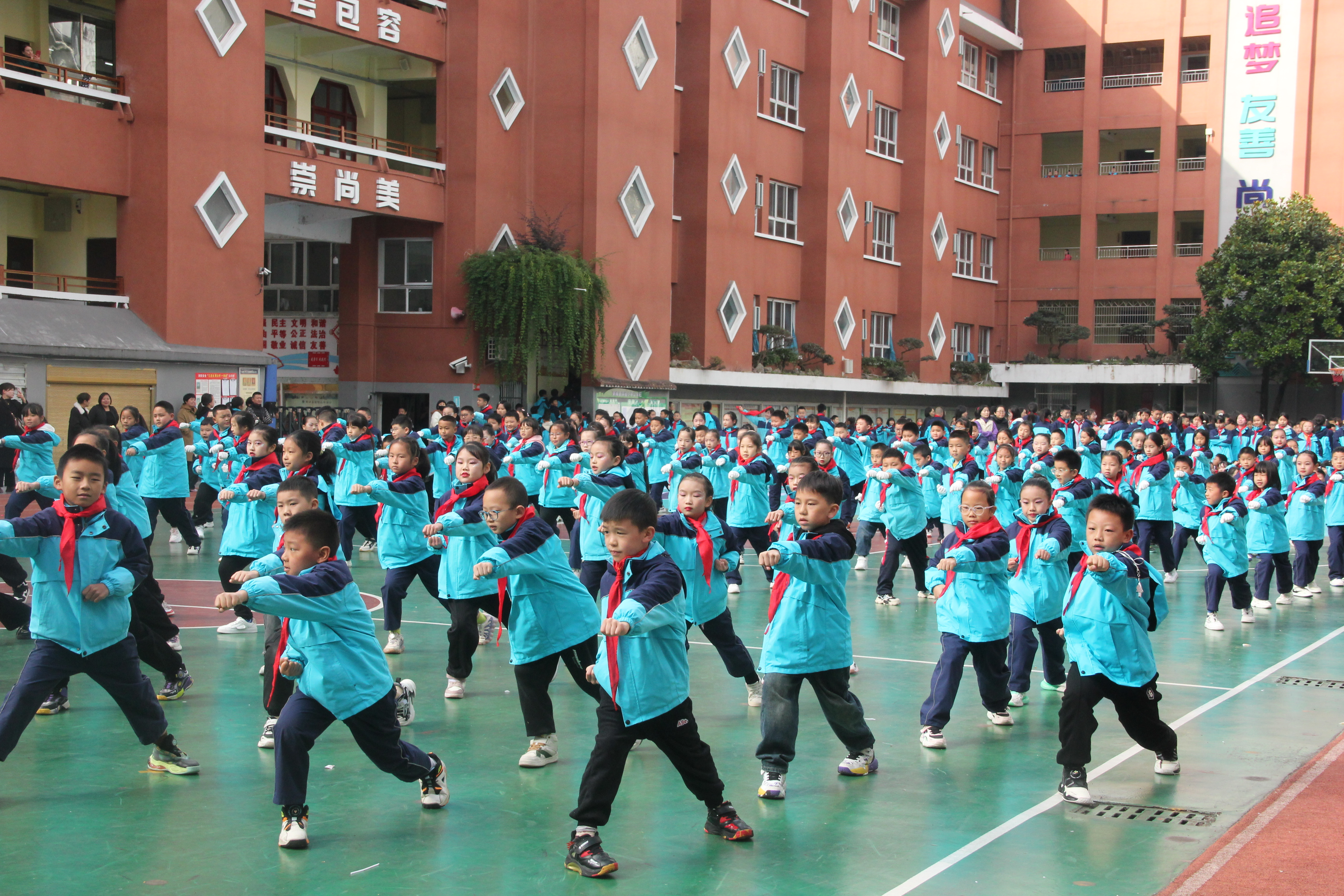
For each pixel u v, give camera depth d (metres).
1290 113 44.81
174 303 22.80
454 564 8.67
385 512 10.09
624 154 31.00
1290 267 41.34
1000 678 8.15
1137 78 47.59
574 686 9.27
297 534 5.81
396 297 29.47
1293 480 20.97
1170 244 46.72
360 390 29.34
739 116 35.84
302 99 27.83
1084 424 27.80
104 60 24.17
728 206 35.56
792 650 6.60
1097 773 7.19
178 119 22.77
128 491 10.26
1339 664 10.66
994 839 5.97
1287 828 6.14
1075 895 5.24
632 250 31.41
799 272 39.16
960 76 45.81
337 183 26.23
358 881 5.30
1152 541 16.00
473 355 29.02
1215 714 8.76
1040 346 49.22
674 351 33.78
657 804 6.50
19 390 20.22
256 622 11.61
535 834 5.96
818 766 7.28
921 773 7.14
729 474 14.99
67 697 8.27
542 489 15.81
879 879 5.42
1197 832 6.11
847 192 39.91
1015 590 8.79
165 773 6.86
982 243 48.66
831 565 6.52
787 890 5.27
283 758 5.67
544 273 28.14
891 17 42.78
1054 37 48.50
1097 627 6.62
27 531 6.22
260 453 9.68
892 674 10.05
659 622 5.44
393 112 31.67
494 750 7.47
